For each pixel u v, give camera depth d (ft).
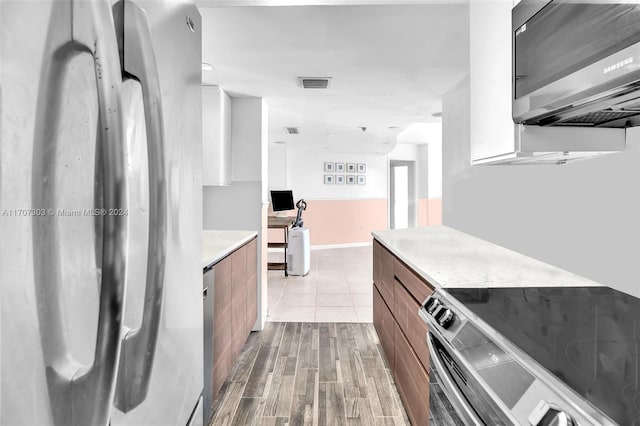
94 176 1.70
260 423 6.91
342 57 8.54
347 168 30.42
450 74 9.72
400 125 17.01
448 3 6.09
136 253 2.12
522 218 6.98
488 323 3.51
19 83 1.32
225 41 7.66
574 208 5.41
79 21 1.57
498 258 6.59
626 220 4.43
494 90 4.97
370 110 13.91
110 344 1.72
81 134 1.61
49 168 1.45
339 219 30.25
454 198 10.96
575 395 2.28
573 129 4.37
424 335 5.40
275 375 8.79
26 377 1.36
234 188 12.10
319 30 7.19
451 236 9.55
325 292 16.65
